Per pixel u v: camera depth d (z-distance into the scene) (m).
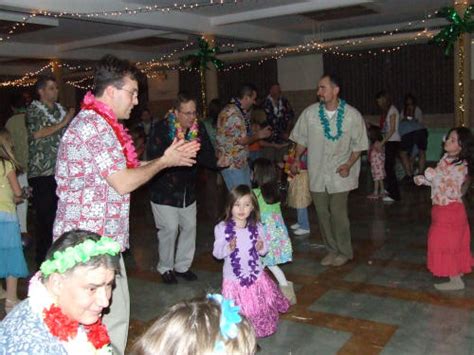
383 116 7.23
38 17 7.83
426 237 5.25
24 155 5.13
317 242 5.27
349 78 11.17
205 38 8.92
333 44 10.06
